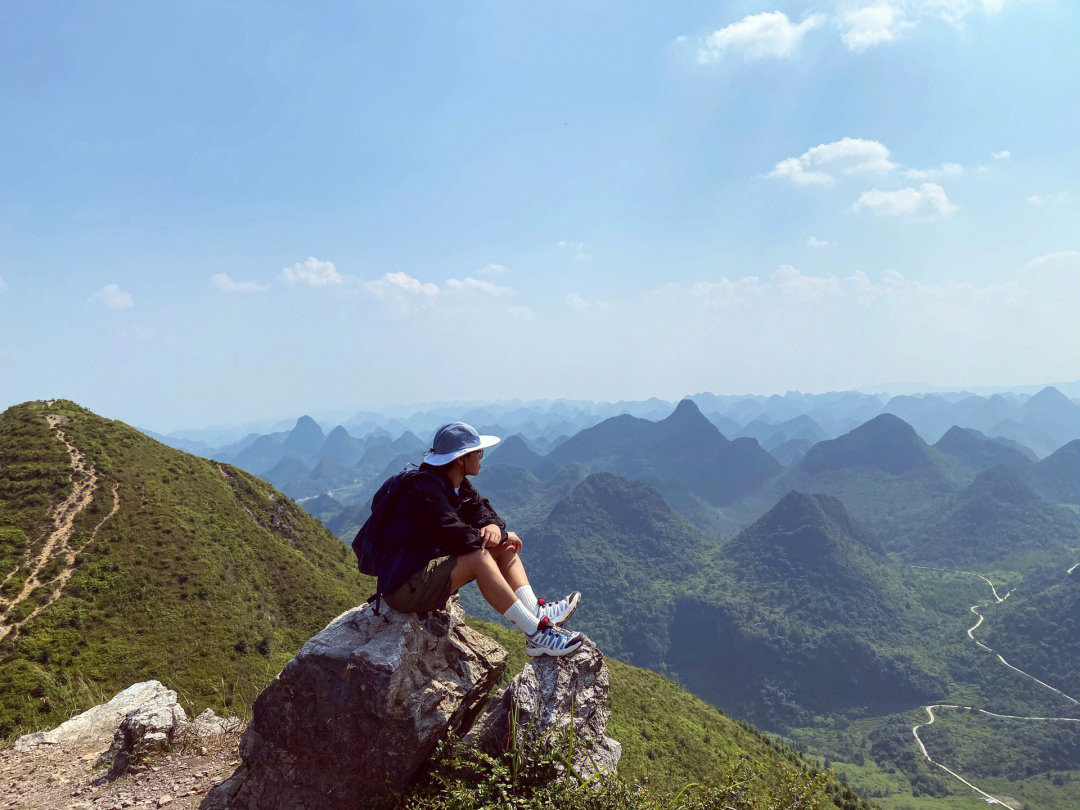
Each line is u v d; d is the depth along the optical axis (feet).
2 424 345.72
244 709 29.68
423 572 16.24
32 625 213.25
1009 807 655.35
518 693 16.56
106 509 290.35
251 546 333.62
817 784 17.46
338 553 427.33
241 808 16.08
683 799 16.26
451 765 15.81
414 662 16.11
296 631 294.25
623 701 237.45
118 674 201.46
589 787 14.88
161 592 255.50
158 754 25.11
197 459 397.39
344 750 15.28
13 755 27.78
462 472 17.84
